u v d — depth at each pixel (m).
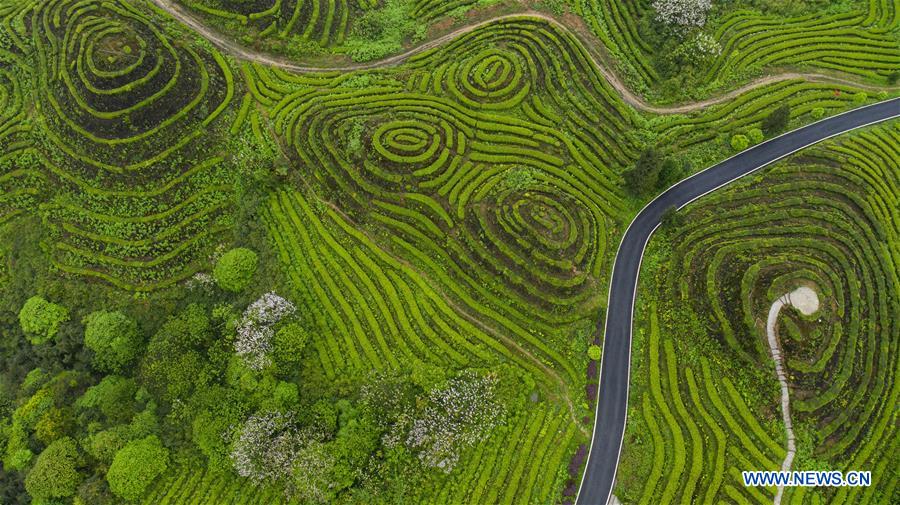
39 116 49.12
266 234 48.31
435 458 40.22
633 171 46.44
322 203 49.38
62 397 43.94
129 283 47.44
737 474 39.59
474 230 47.12
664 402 42.00
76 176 48.38
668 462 40.69
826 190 47.62
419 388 42.78
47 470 40.47
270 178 48.78
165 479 42.06
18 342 47.25
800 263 43.06
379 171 48.28
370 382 42.78
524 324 44.97
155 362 43.25
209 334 44.34
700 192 49.06
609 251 47.16
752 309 42.16
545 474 40.75
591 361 43.41
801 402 40.22
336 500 39.91
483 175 48.91
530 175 49.09
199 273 47.81
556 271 45.38
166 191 48.25
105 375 46.03
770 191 47.72
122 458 40.38
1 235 48.53
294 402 41.97
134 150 47.75
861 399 40.81
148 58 48.56
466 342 44.16
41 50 50.12
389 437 40.62
